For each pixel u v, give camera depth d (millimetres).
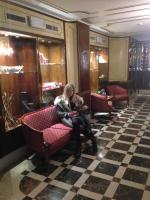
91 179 2521
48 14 3508
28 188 2383
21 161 3035
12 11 2770
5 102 3033
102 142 3639
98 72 6227
